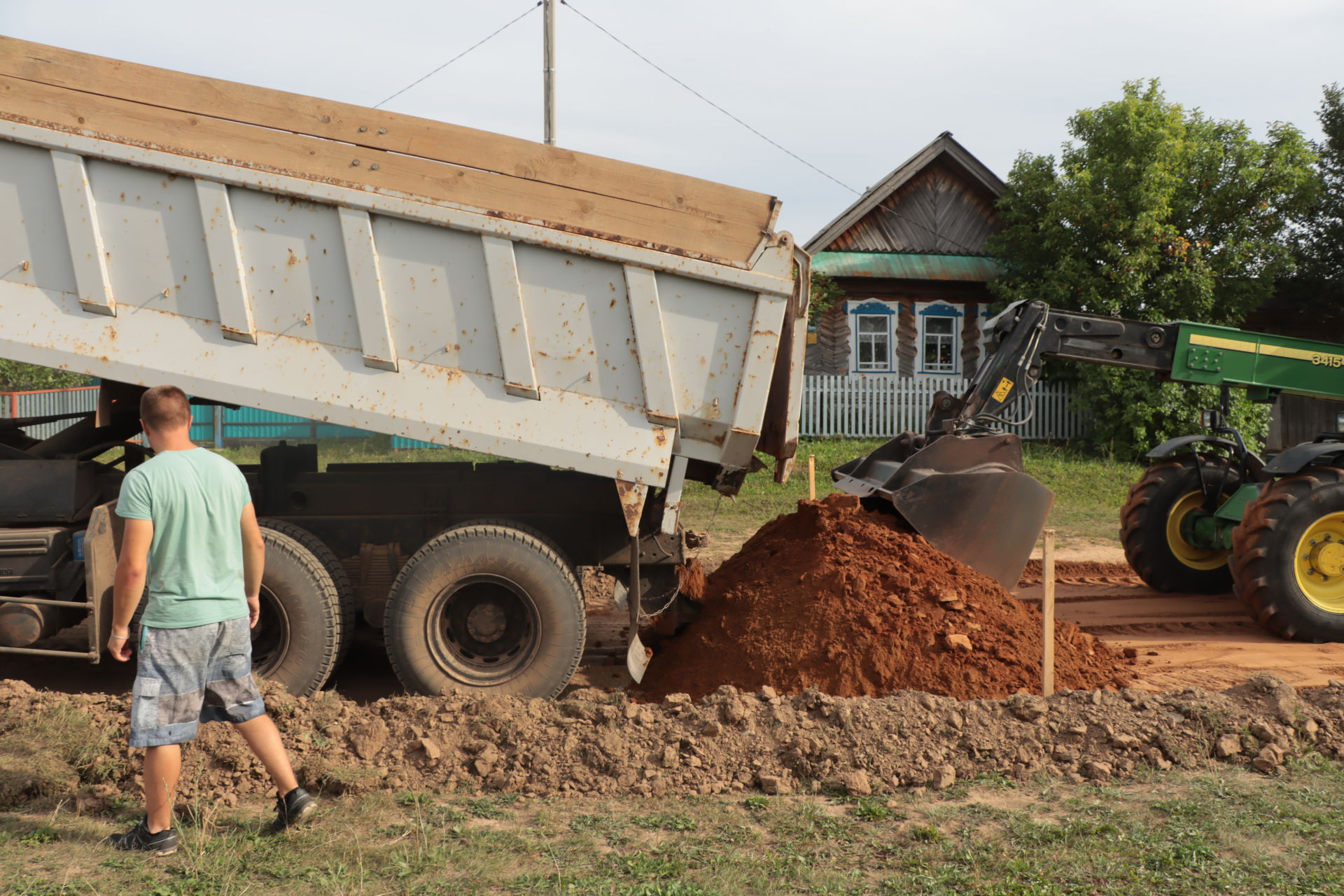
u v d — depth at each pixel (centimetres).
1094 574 951
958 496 600
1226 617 761
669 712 452
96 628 449
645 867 335
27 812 381
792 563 587
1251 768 429
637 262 472
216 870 331
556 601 490
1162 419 1719
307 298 471
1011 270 1983
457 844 353
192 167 459
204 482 345
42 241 466
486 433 475
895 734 436
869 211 2084
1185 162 1867
